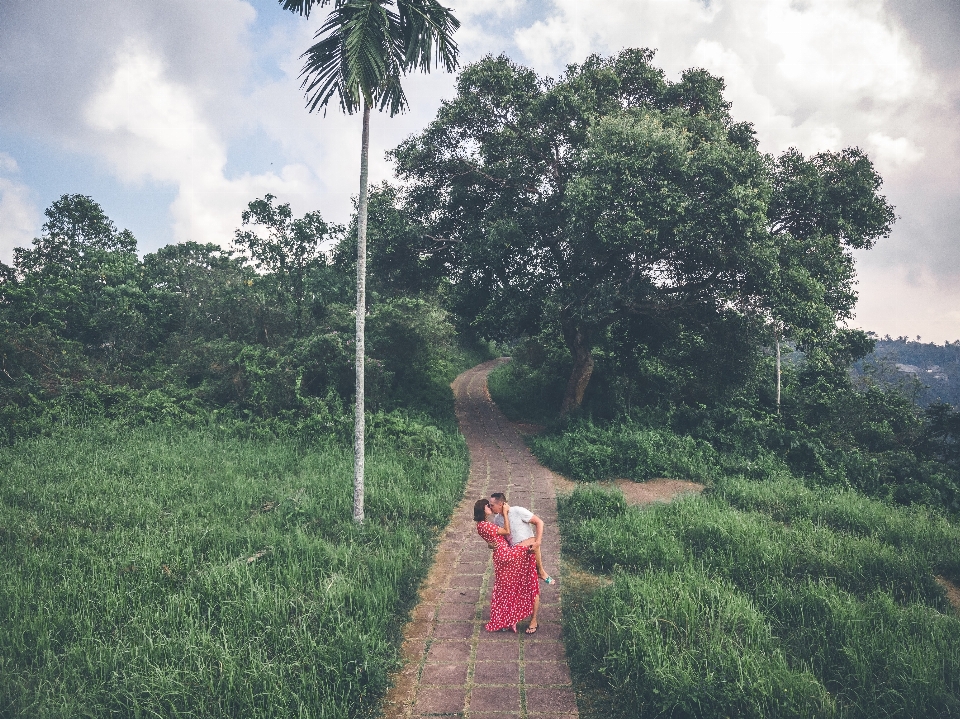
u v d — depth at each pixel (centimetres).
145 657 491
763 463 1336
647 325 1962
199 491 992
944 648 510
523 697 484
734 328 1770
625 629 527
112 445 1264
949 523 965
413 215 1909
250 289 1986
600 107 1719
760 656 488
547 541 863
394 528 866
